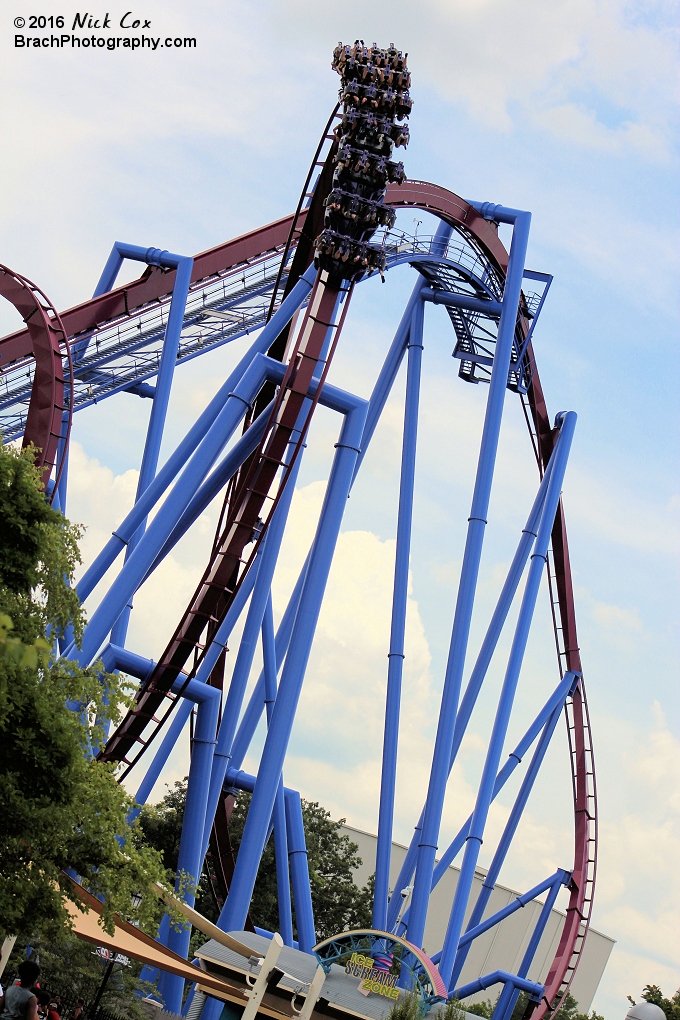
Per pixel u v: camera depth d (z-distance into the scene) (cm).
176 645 2809
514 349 4091
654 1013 3544
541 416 4297
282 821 3694
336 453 2870
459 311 4056
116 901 1329
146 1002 3128
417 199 3528
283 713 2744
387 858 3522
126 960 3073
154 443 3331
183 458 2936
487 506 3462
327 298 2795
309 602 2786
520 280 3606
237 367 2969
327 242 2672
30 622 1250
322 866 6550
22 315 3328
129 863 1347
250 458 2881
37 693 1188
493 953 8506
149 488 2917
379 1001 2777
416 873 3281
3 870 1211
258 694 3769
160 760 3872
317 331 2783
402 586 3656
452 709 3347
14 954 2891
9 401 3794
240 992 1847
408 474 3734
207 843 3309
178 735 3894
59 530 1325
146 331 3856
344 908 6378
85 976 2983
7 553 1255
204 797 2992
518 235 3644
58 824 1195
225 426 2723
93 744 1336
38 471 1304
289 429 2773
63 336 3403
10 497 1267
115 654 2836
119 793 1363
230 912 2723
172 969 1656
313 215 3134
